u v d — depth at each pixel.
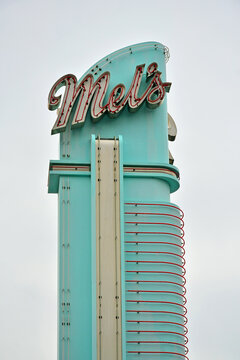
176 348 45.75
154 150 49.34
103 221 46.72
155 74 49.84
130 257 46.84
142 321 45.75
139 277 46.59
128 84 50.31
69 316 45.31
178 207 48.44
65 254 46.41
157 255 47.06
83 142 48.78
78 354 44.78
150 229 47.47
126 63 50.72
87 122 49.25
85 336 45.06
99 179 47.47
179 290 47.03
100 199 47.09
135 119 49.75
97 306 45.16
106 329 44.81
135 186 48.44
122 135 49.34
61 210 47.19
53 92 49.06
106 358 44.34
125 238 47.16
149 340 45.53
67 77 49.41
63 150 48.47
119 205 47.09
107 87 49.53
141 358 45.22
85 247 46.59
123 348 44.56
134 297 46.16
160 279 46.69
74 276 46.03
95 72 50.34
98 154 48.00
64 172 47.78
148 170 48.69
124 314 45.16
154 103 49.34
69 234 46.78
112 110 48.97
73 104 49.03
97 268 45.81
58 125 48.53
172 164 52.44
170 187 50.31
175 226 47.91
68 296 45.66
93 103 49.19
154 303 46.19
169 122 53.09
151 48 51.22
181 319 46.56
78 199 47.47
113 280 45.69
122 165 48.00
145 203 47.84
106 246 46.25
